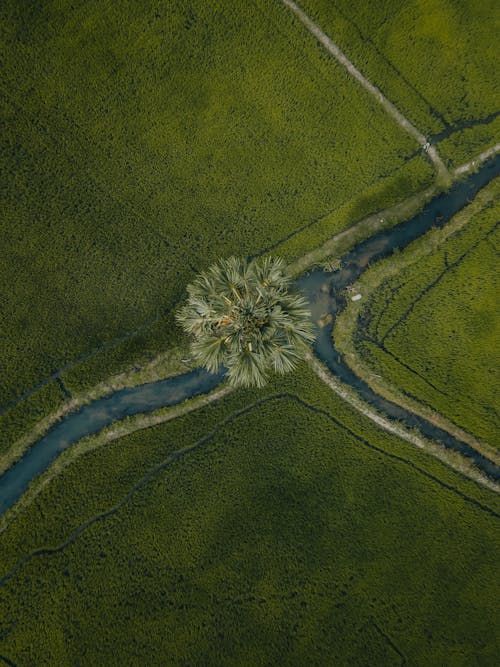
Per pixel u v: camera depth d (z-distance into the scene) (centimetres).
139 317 2341
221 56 2295
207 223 2342
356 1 2300
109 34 2264
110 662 2220
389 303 2378
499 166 2353
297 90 2311
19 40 2245
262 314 1622
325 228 2352
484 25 2314
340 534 2319
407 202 2358
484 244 2364
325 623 2266
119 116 2284
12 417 2292
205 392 2355
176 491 2319
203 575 2283
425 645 2255
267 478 2334
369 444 2359
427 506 2334
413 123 2339
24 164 2284
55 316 2320
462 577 2291
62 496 2302
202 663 2223
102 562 2280
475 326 2356
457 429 2350
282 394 2366
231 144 2317
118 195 2316
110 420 2338
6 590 2245
